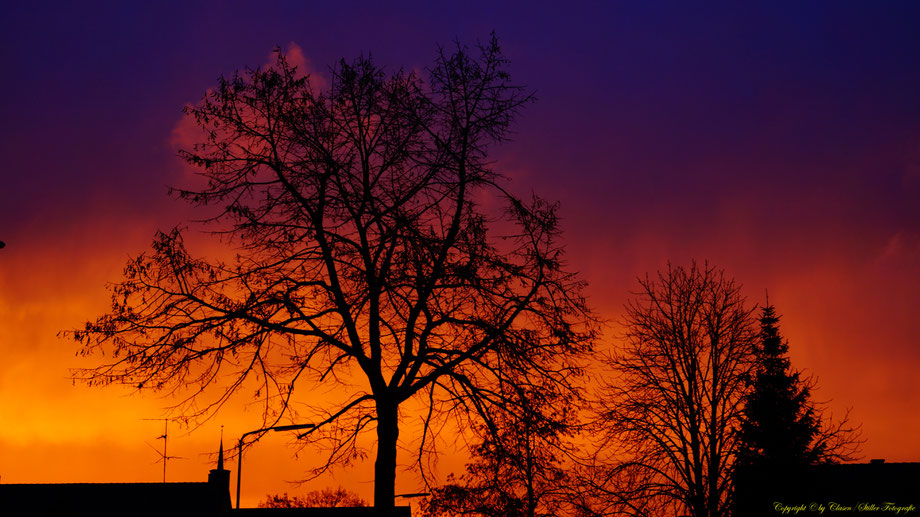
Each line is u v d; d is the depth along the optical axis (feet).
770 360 123.54
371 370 61.31
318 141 61.82
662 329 119.96
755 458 114.21
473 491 70.74
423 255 61.11
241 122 61.67
